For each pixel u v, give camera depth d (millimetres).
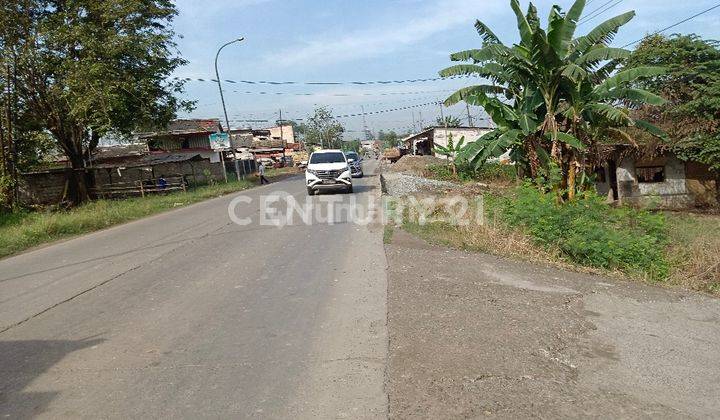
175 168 34531
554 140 14055
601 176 22109
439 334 4676
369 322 4996
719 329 5582
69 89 21672
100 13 23031
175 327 5023
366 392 3584
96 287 6766
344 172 19047
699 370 4277
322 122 93875
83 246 10852
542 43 13094
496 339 4609
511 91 15734
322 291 6125
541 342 4613
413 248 8711
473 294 6059
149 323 5168
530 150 15141
